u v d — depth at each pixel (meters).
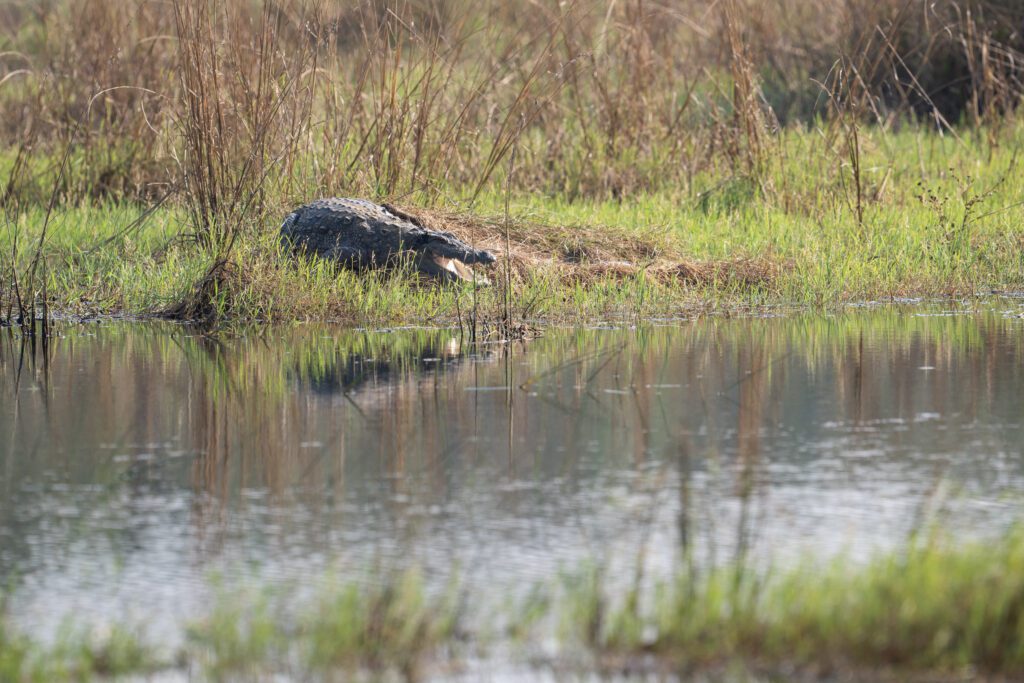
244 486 20.30
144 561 17.16
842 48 56.62
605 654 14.48
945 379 26.70
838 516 18.23
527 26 48.81
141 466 21.47
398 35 41.47
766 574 15.80
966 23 55.75
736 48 47.00
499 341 31.48
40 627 15.29
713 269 38.06
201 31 38.00
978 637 13.97
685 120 49.44
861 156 48.00
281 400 25.88
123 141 46.81
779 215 42.69
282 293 35.16
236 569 16.80
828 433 22.69
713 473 20.44
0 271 37.06
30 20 61.47
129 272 37.62
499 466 21.09
